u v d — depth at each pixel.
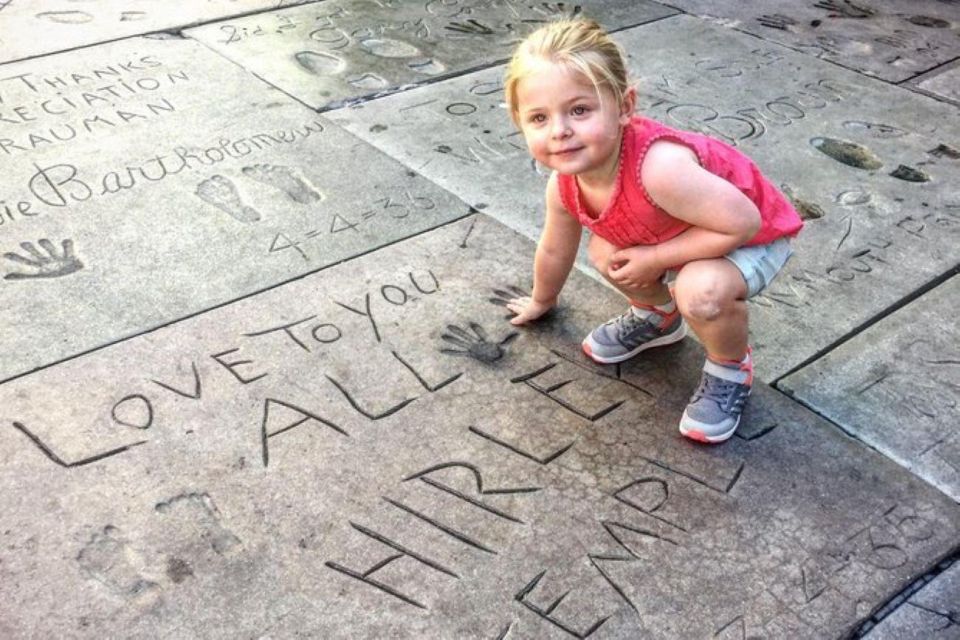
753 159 2.91
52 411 1.84
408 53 3.56
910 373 2.06
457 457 1.79
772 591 1.56
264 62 3.43
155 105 3.06
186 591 1.52
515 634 1.48
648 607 1.53
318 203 2.57
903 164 2.93
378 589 1.54
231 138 2.88
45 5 3.83
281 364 1.99
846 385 2.01
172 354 2.01
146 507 1.66
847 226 2.59
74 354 1.99
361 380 1.96
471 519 1.67
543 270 2.03
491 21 3.90
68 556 1.57
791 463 1.81
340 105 3.13
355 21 3.84
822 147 3.01
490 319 2.16
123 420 1.83
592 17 3.98
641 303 1.97
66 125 2.91
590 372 2.02
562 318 2.17
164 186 2.62
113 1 3.92
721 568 1.60
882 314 2.25
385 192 2.64
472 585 1.55
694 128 3.09
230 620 1.48
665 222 1.71
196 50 3.50
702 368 2.04
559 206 1.89
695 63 3.58
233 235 2.41
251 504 1.67
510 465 1.78
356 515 1.66
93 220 2.45
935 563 1.63
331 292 2.22
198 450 1.78
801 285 2.34
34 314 2.10
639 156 1.63
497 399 1.93
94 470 1.72
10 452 1.75
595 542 1.63
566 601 1.53
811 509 1.72
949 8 4.27
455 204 2.61
